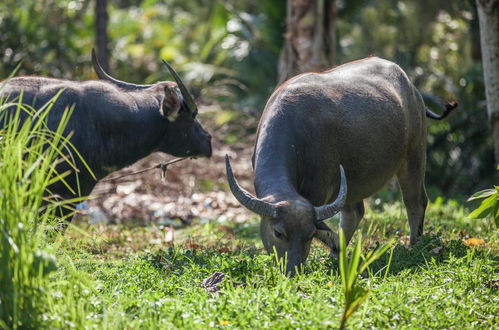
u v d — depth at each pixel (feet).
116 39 155.84
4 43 137.49
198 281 41.50
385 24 158.20
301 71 94.58
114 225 74.08
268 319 32.86
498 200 45.75
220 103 113.91
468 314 35.94
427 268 47.29
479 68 132.67
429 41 156.04
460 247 51.88
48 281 32.40
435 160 146.51
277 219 41.45
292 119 47.19
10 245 29.71
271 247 42.57
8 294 29.58
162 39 162.81
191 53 160.25
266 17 129.08
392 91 53.62
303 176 47.34
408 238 61.57
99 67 58.65
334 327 32.27
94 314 32.76
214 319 33.19
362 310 34.58
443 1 155.53
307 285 39.32
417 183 57.52
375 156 50.98
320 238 42.06
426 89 148.05
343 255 32.04
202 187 91.25
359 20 158.71
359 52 152.35
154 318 32.65
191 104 56.65
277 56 144.56
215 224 73.82
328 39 95.81
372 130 50.39
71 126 53.11
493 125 69.62
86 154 54.19
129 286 39.52
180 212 81.51
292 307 34.32
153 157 93.71
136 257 51.55
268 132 47.21
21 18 138.10
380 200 86.43
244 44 145.89
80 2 147.64
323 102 48.57
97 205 81.61
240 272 42.50
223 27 143.64
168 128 58.44
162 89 59.41
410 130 55.31
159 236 67.56
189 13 185.26
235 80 144.36
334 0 95.96
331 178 48.85
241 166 96.89
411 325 33.42
